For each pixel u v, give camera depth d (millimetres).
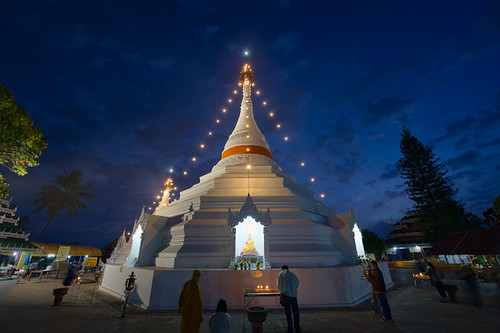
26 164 13641
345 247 15977
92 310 10727
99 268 34094
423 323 8477
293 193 17656
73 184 45031
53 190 43688
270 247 13688
